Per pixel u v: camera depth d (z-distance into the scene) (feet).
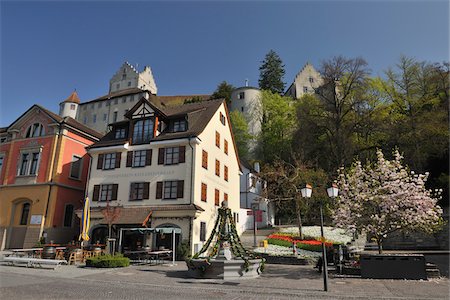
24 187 105.09
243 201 147.43
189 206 82.02
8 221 103.60
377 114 134.92
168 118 98.17
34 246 92.38
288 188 112.68
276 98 210.79
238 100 219.00
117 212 81.15
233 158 120.67
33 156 109.19
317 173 112.06
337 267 53.83
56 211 101.14
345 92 138.31
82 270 57.82
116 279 47.67
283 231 113.19
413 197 50.62
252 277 49.88
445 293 37.22
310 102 153.28
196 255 52.65
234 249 53.26
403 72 141.59
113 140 101.45
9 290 36.96
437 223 53.21
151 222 84.64
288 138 185.68
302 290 39.24
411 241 97.04
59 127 108.78
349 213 54.95
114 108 248.11
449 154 114.11
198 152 89.92
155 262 71.92
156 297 34.40
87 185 96.78
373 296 35.60
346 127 134.72
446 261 67.41
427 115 122.42
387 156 129.29
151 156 92.43
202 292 37.88
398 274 48.01
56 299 32.50
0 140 119.96
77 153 112.78
